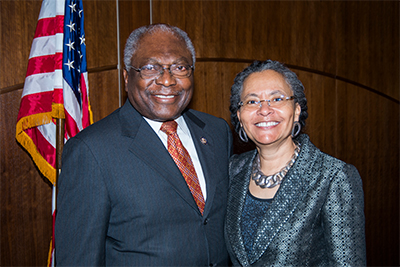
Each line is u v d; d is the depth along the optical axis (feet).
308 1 10.38
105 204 3.90
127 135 4.23
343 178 3.80
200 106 9.40
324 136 10.84
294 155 4.27
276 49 10.11
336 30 10.83
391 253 12.00
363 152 11.48
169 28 4.32
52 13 6.61
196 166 4.67
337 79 10.95
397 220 12.07
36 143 6.67
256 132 4.17
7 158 7.42
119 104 8.54
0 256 7.48
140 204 3.98
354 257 3.67
